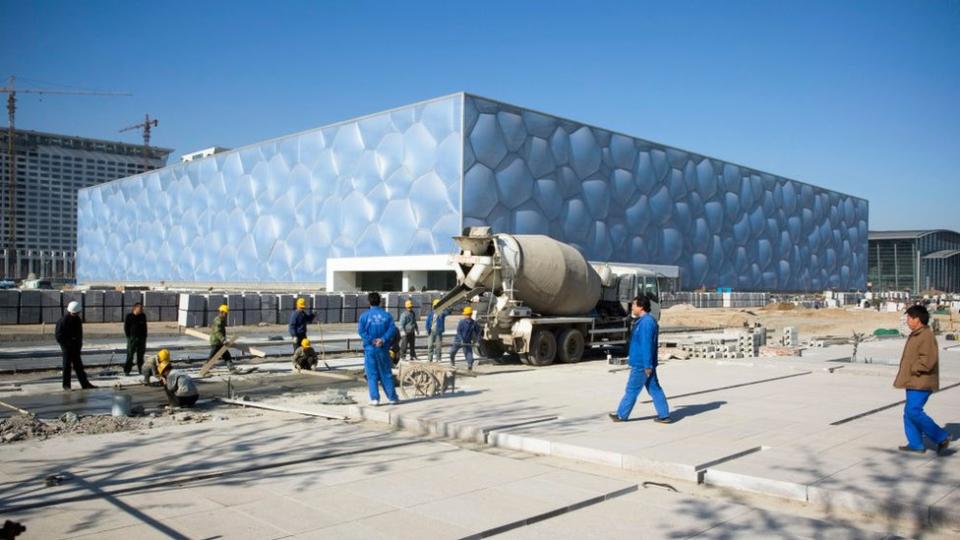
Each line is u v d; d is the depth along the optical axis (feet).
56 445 30.09
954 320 152.66
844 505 21.83
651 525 20.49
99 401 43.75
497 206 181.16
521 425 32.96
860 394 44.50
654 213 225.97
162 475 25.23
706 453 27.25
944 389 47.88
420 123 184.14
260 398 44.65
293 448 29.76
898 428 33.01
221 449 29.50
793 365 61.52
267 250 229.66
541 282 64.95
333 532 19.45
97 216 324.60
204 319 102.01
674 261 233.14
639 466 26.43
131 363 56.08
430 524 20.13
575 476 25.52
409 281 192.75
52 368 59.67
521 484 24.38
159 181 281.95
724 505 22.36
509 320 64.03
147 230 288.51
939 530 20.10
